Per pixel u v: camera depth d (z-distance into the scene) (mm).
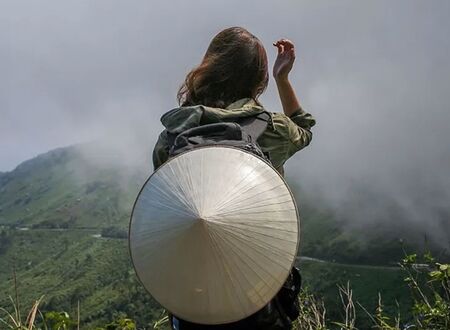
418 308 3889
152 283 2113
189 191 2098
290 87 2875
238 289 2074
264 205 2111
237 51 2588
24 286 140750
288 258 2123
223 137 2318
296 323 4250
